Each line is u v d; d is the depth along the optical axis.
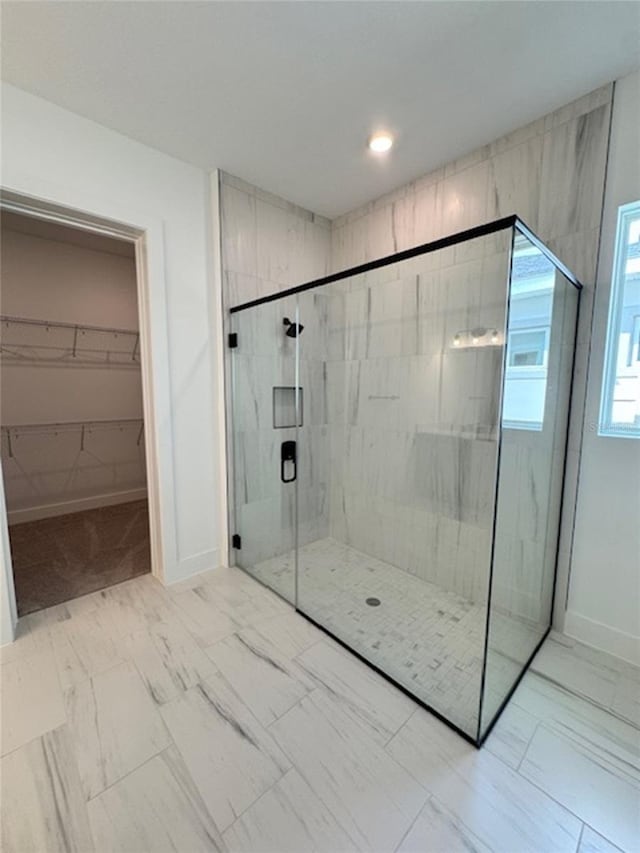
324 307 2.84
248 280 2.42
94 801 1.09
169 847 0.99
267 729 1.33
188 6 1.24
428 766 1.21
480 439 2.07
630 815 1.07
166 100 1.67
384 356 2.54
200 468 2.40
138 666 1.63
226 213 2.28
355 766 1.21
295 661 1.67
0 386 3.27
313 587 2.32
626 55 1.44
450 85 1.58
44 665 1.62
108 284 3.79
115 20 1.28
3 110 1.57
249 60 1.45
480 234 1.51
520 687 1.54
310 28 1.32
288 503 2.79
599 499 1.74
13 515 3.35
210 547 2.50
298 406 2.78
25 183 1.64
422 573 2.43
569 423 1.82
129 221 1.96
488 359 2.00
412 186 2.33
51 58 1.43
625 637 1.70
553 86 1.59
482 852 0.98
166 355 2.18
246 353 2.47
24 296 3.33
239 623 1.94
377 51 1.42
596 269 1.68
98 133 1.82
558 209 1.76
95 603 2.10
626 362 1.68
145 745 1.27
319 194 2.49
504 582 1.55
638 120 1.52
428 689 1.52
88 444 3.78
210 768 1.19
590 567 1.79
